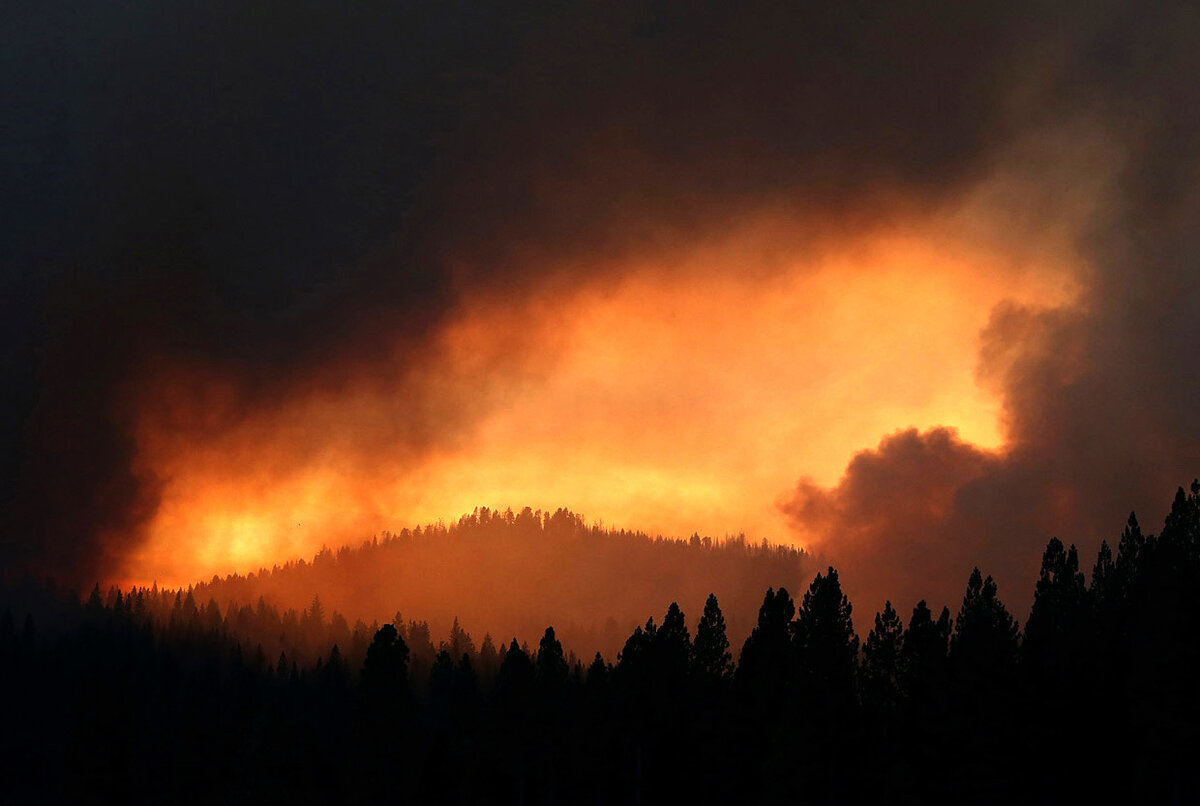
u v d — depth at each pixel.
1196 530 133.75
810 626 137.12
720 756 137.00
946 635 134.75
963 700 121.19
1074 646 128.12
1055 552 141.50
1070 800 122.44
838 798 128.38
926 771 122.50
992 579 136.38
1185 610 112.50
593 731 142.25
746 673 141.38
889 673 135.38
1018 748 121.19
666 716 141.75
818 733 125.81
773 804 124.56
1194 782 111.69
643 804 140.88
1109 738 125.06
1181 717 110.62
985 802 119.75
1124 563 139.88
